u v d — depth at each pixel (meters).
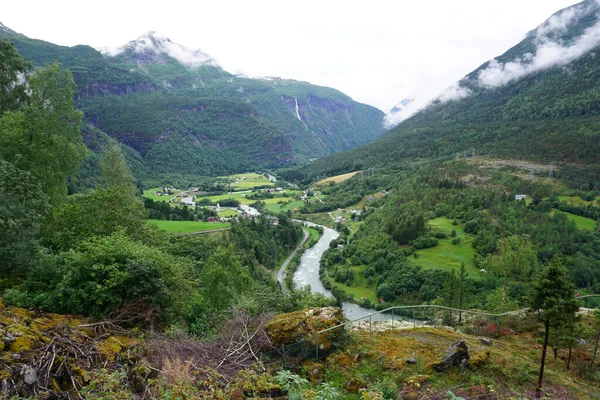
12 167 17.86
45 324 9.81
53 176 26.02
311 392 7.11
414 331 15.13
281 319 11.73
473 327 19.45
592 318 21.11
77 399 7.25
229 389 8.12
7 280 13.23
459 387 10.85
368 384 10.38
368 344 12.83
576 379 13.73
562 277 12.11
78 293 11.86
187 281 17.81
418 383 10.59
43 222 19.61
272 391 8.77
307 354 10.99
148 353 9.48
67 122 27.78
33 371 7.26
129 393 7.40
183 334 11.57
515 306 30.52
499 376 12.02
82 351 8.65
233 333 11.11
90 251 13.53
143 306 12.67
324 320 12.04
